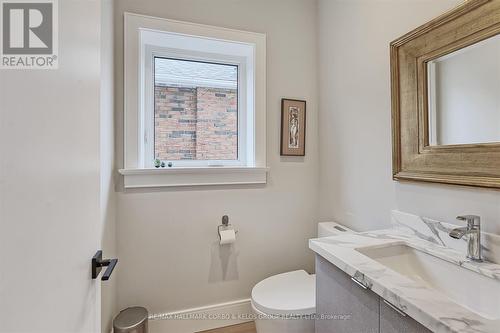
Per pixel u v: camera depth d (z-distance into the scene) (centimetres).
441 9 110
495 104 90
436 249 105
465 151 98
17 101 38
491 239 91
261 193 188
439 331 60
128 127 159
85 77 64
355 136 163
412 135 121
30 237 41
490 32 90
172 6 167
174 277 169
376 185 147
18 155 38
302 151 198
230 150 197
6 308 35
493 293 82
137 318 144
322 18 196
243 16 183
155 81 181
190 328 171
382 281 80
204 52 188
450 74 105
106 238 133
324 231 173
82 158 62
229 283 181
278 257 193
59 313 49
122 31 157
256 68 185
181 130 186
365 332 87
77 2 59
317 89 202
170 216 167
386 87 139
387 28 138
